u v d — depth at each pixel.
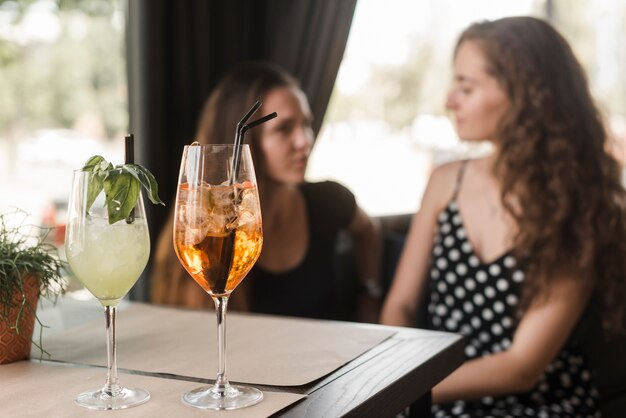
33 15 2.83
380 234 2.92
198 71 2.86
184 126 2.82
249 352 1.19
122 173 0.96
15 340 1.13
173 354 1.18
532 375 1.91
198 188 0.94
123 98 2.79
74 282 1.66
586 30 4.57
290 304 2.39
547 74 2.11
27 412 0.92
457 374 1.90
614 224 2.06
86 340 1.27
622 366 2.17
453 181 2.22
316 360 1.14
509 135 2.09
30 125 2.90
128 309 1.52
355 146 3.69
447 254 2.12
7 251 1.12
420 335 1.32
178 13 2.79
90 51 2.82
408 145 3.82
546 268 1.95
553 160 2.05
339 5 3.03
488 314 2.03
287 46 3.07
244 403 0.93
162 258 2.29
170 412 0.91
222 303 0.99
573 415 1.91
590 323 2.16
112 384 0.98
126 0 2.71
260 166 2.34
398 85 3.79
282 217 2.39
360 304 2.76
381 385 1.03
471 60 2.17
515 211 2.04
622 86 4.52
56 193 2.93
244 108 2.31
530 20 2.17
